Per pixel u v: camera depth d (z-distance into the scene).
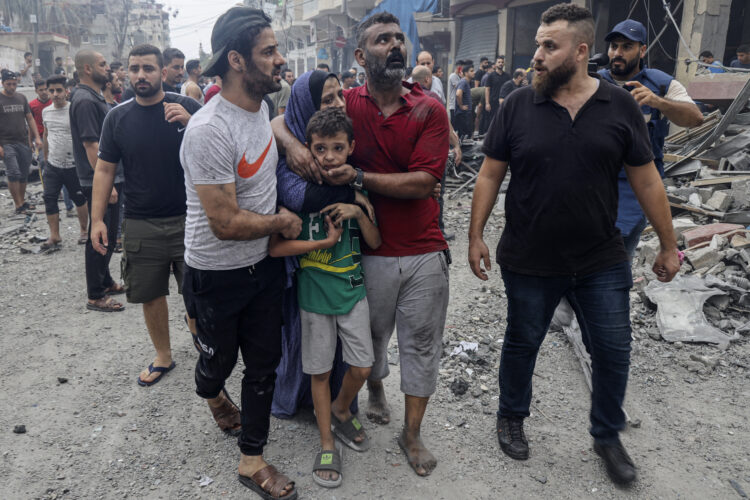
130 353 3.92
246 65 2.12
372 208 2.46
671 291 4.25
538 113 2.41
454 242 6.36
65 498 2.50
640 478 2.65
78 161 4.68
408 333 2.61
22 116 7.71
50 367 3.71
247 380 2.50
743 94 6.19
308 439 2.92
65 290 5.16
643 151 2.39
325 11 29.64
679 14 12.18
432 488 2.58
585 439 2.95
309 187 2.33
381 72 2.30
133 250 3.31
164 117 3.27
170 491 2.56
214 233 2.19
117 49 50.38
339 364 2.90
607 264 2.49
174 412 3.19
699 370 3.55
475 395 3.31
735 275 4.56
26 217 7.65
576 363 3.70
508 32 16.22
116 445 2.89
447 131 2.45
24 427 2.99
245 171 2.20
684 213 6.00
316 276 2.49
